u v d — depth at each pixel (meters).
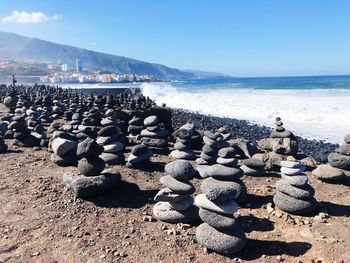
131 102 5.59
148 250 1.87
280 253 1.84
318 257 1.79
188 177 2.20
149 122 3.99
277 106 10.16
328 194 2.67
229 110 11.01
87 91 14.93
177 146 3.55
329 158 2.96
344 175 2.87
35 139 3.96
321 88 17.08
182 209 2.16
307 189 2.28
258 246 1.92
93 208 2.33
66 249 1.88
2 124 4.54
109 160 3.23
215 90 20.05
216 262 1.78
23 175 2.90
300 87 19.09
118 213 2.28
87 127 3.79
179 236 2.01
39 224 2.12
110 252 1.85
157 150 3.87
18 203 2.38
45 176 2.86
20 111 5.61
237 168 2.40
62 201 2.39
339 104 9.35
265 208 2.40
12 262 1.76
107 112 4.48
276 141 3.67
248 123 8.30
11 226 2.10
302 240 1.96
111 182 2.49
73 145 3.20
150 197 2.54
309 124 7.72
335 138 6.22
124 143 3.80
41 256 1.81
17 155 3.55
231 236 1.85
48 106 6.30
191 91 19.66
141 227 2.12
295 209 2.26
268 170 3.29
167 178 2.24
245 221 2.20
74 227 2.09
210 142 3.21
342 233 2.02
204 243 1.88
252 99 12.70
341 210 2.36
